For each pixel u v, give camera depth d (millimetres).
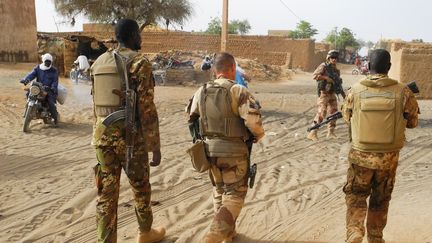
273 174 6945
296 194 6031
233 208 3816
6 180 6293
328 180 6711
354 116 4000
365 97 3918
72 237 4594
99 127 3834
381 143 3855
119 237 4621
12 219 4984
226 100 3828
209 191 6078
